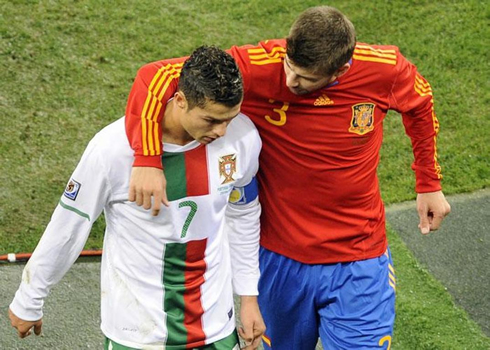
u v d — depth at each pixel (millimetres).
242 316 12273
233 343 11852
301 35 10805
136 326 11133
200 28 26156
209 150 10766
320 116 12039
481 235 20141
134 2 26625
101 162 10281
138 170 10055
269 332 14203
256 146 11320
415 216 20641
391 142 23109
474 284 18562
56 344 16125
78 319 16766
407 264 19062
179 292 11086
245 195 11734
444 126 23656
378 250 13328
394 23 26953
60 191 20281
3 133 21656
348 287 13109
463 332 17094
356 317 13055
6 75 23375
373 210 13109
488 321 17500
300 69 10984
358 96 12070
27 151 21266
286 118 12039
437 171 13875
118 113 22844
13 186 20219
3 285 17469
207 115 9781
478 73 25406
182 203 10695
